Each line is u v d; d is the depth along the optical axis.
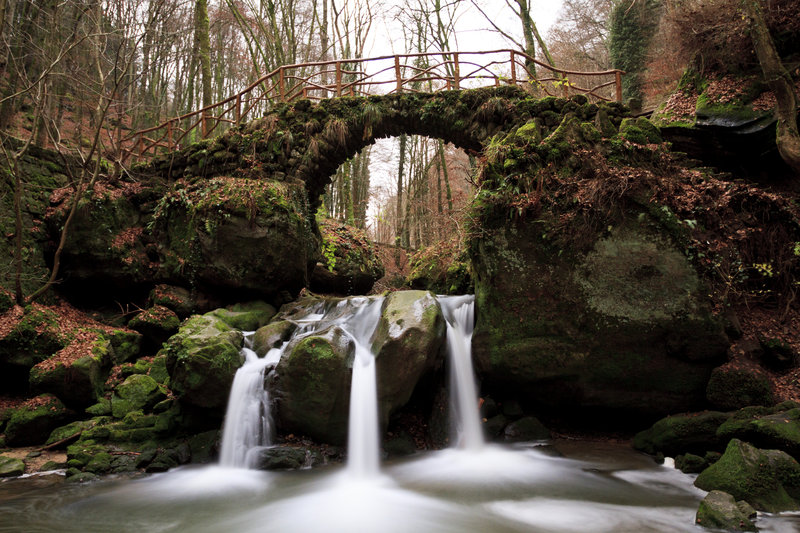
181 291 10.00
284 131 10.67
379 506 4.98
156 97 24.06
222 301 9.98
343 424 6.62
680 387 6.62
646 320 6.62
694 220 6.82
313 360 6.57
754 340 6.59
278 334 7.95
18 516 4.77
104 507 5.02
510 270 7.24
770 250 7.14
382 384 6.62
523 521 4.55
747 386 6.09
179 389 6.80
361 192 31.80
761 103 8.60
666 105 9.95
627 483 5.42
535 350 7.03
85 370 7.45
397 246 24.64
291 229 9.90
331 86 11.12
